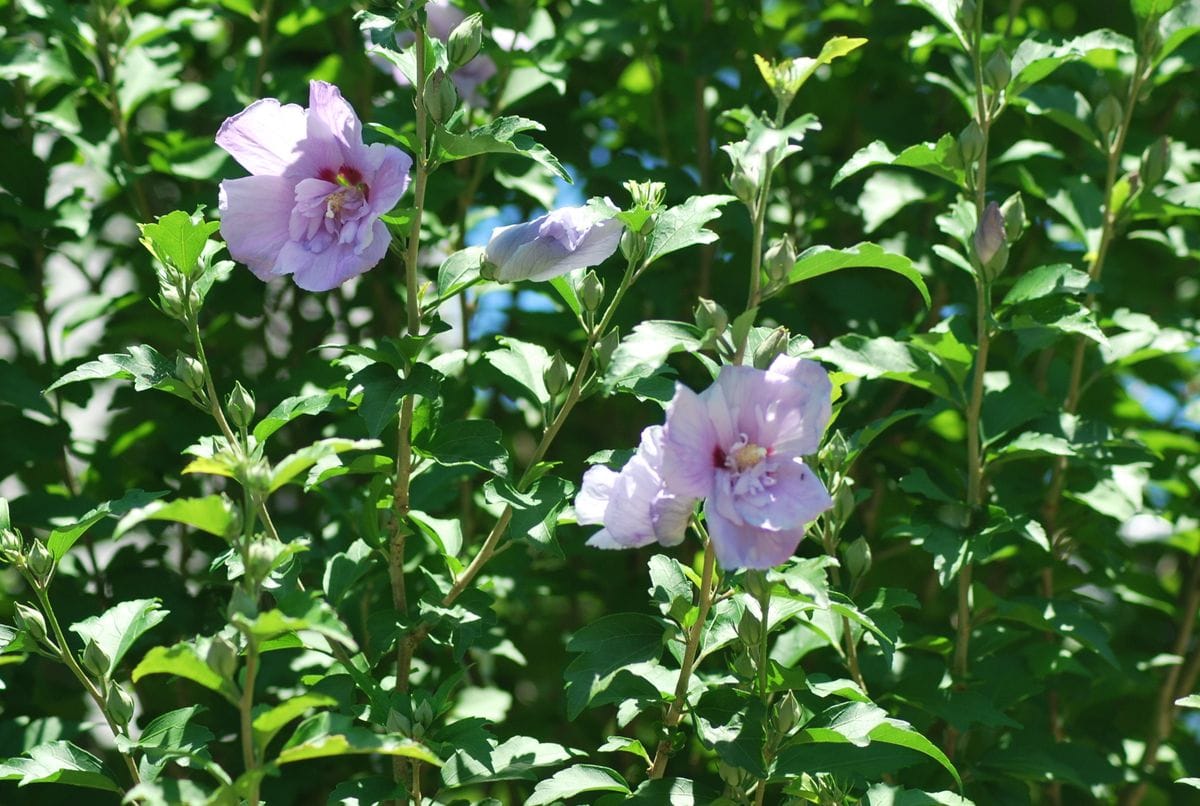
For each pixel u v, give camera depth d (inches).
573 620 221.0
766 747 120.6
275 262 123.2
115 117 190.2
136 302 202.8
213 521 99.4
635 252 122.3
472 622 129.6
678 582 126.5
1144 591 195.6
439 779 177.9
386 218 122.9
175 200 216.5
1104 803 190.7
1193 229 205.9
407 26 123.6
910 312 211.6
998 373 180.1
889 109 208.7
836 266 125.8
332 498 175.5
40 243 191.8
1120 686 186.9
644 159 221.5
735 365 113.7
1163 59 164.2
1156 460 190.9
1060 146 206.8
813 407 105.7
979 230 141.7
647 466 107.9
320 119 117.6
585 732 198.8
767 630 118.5
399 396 122.0
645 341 116.8
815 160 216.1
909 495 199.2
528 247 117.7
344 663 127.1
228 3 204.1
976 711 145.9
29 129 196.9
